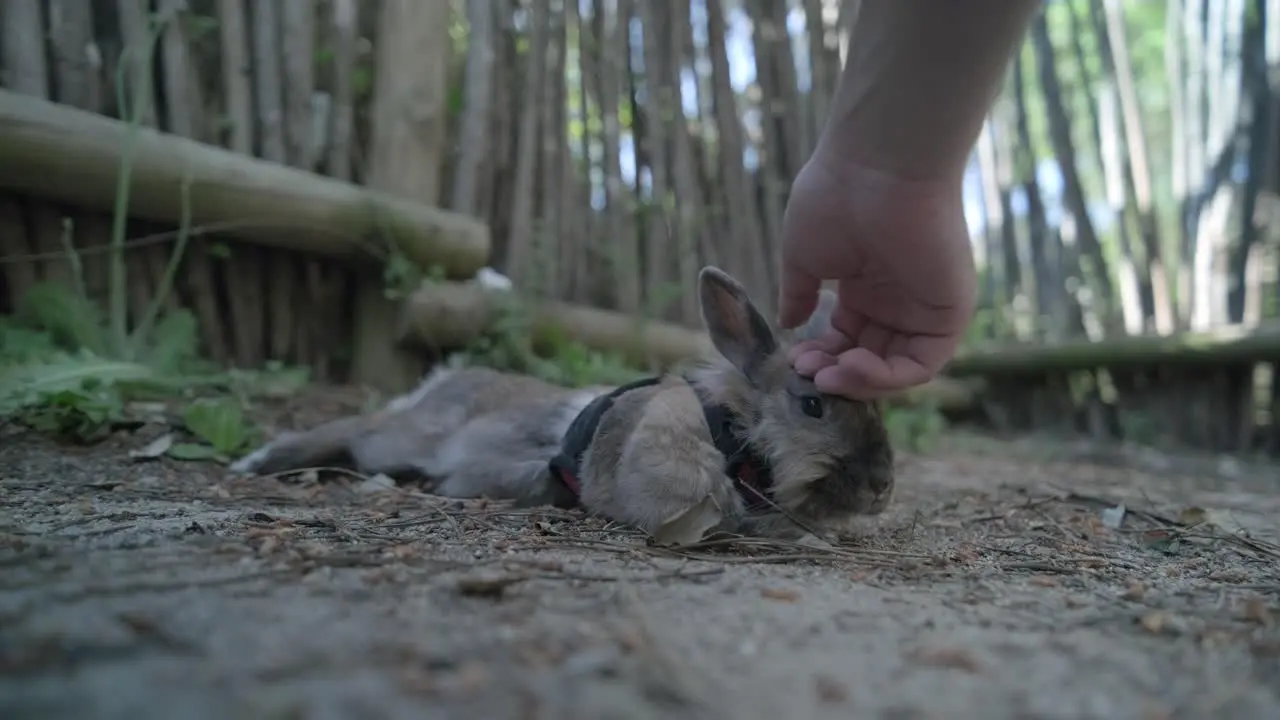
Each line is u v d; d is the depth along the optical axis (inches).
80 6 29.3
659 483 16.9
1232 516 24.0
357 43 35.2
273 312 33.8
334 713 7.3
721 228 44.1
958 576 14.6
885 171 14.5
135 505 17.4
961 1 12.7
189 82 31.2
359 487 21.8
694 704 8.0
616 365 36.2
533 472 20.8
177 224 30.5
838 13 45.9
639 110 42.1
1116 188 51.4
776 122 45.9
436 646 9.0
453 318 33.5
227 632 9.2
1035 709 8.3
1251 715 8.4
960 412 53.5
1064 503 25.0
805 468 18.7
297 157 33.4
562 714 7.5
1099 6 51.3
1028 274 53.7
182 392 28.0
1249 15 47.4
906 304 16.7
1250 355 44.2
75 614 9.5
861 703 8.2
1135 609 12.5
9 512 15.8
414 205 33.7
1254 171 47.3
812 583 13.3
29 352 25.3
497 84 38.2
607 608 10.9
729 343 19.8
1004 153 54.1
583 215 40.4
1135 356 47.6
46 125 26.4
